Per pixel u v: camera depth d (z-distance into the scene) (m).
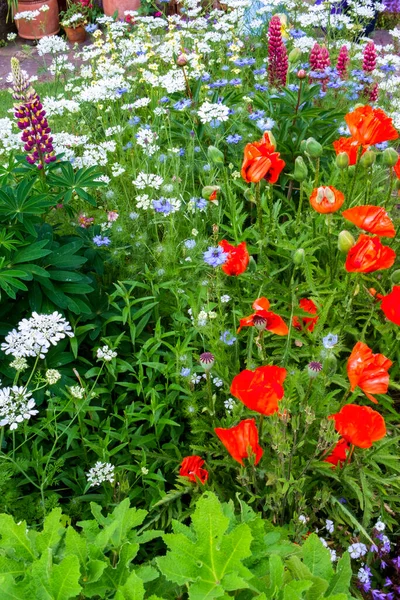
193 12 5.13
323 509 2.12
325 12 4.88
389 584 1.92
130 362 2.43
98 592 1.12
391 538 2.12
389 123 2.27
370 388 1.65
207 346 2.42
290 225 2.91
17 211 2.34
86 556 1.14
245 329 2.49
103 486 2.07
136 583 1.03
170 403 2.30
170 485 2.22
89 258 2.59
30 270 2.21
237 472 2.12
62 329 1.94
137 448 2.24
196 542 1.06
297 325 2.48
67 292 2.32
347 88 4.16
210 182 3.01
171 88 3.70
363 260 1.82
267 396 1.53
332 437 1.71
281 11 5.41
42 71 4.92
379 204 2.82
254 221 3.19
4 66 7.09
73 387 1.98
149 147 3.31
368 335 2.62
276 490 1.90
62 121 4.05
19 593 1.04
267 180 2.33
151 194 3.10
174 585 1.23
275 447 1.73
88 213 3.04
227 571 1.05
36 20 7.61
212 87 4.03
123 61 4.67
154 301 2.56
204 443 2.24
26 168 2.76
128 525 1.25
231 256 2.04
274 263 2.77
